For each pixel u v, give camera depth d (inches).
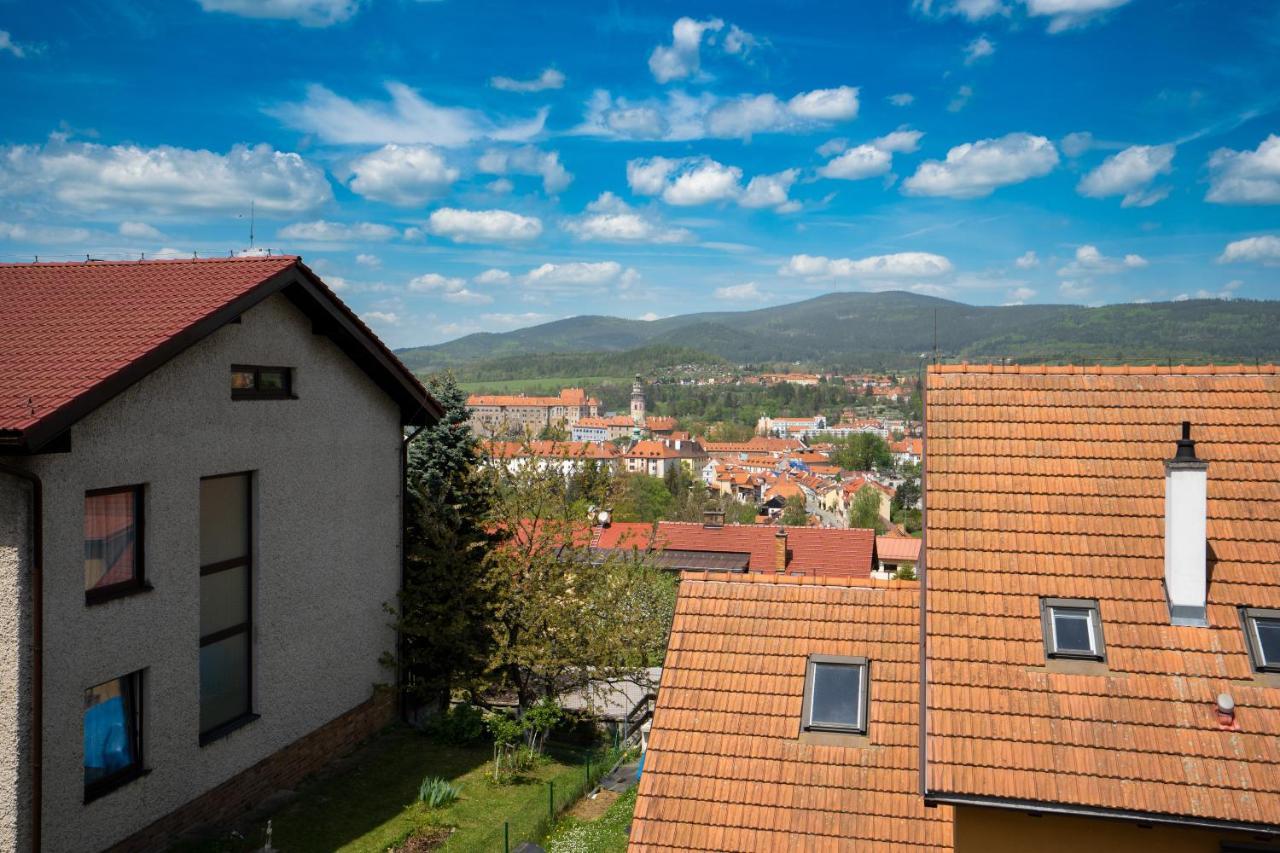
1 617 461.4
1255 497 440.1
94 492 512.1
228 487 627.5
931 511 455.2
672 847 418.9
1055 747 377.4
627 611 936.3
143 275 656.4
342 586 743.1
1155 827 371.6
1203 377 492.1
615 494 955.3
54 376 486.0
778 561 1782.7
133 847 532.7
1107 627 409.1
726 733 452.8
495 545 896.9
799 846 413.7
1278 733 370.6
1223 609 407.2
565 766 814.5
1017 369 511.8
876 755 437.7
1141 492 451.2
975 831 387.5
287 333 673.6
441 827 627.2
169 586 557.9
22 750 460.4
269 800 650.8
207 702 607.8
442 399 1174.3
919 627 474.3
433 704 904.9
